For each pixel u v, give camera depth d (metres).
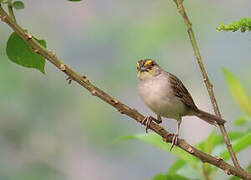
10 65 15.62
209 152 4.59
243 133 4.86
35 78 16.42
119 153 18.12
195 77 18.06
